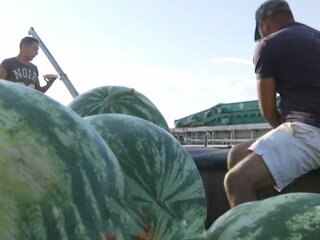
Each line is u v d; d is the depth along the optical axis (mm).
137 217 1138
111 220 1031
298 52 3053
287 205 1199
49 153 978
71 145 1018
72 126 1048
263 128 14578
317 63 3061
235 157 3105
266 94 3178
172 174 1428
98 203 1014
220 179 3189
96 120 1500
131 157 1406
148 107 2324
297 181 3039
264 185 2895
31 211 925
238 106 17500
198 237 1336
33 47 5367
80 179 996
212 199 3207
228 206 3123
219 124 18094
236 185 2824
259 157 2871
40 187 945
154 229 1337
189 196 1428
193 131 17531
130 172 1385
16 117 987
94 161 1041
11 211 914
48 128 1008
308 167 2949
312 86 3014
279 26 3344
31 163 954
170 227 1346
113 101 2256
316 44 3109
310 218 1146
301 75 3033
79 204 980
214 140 14812
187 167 1473
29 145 967
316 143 2924
